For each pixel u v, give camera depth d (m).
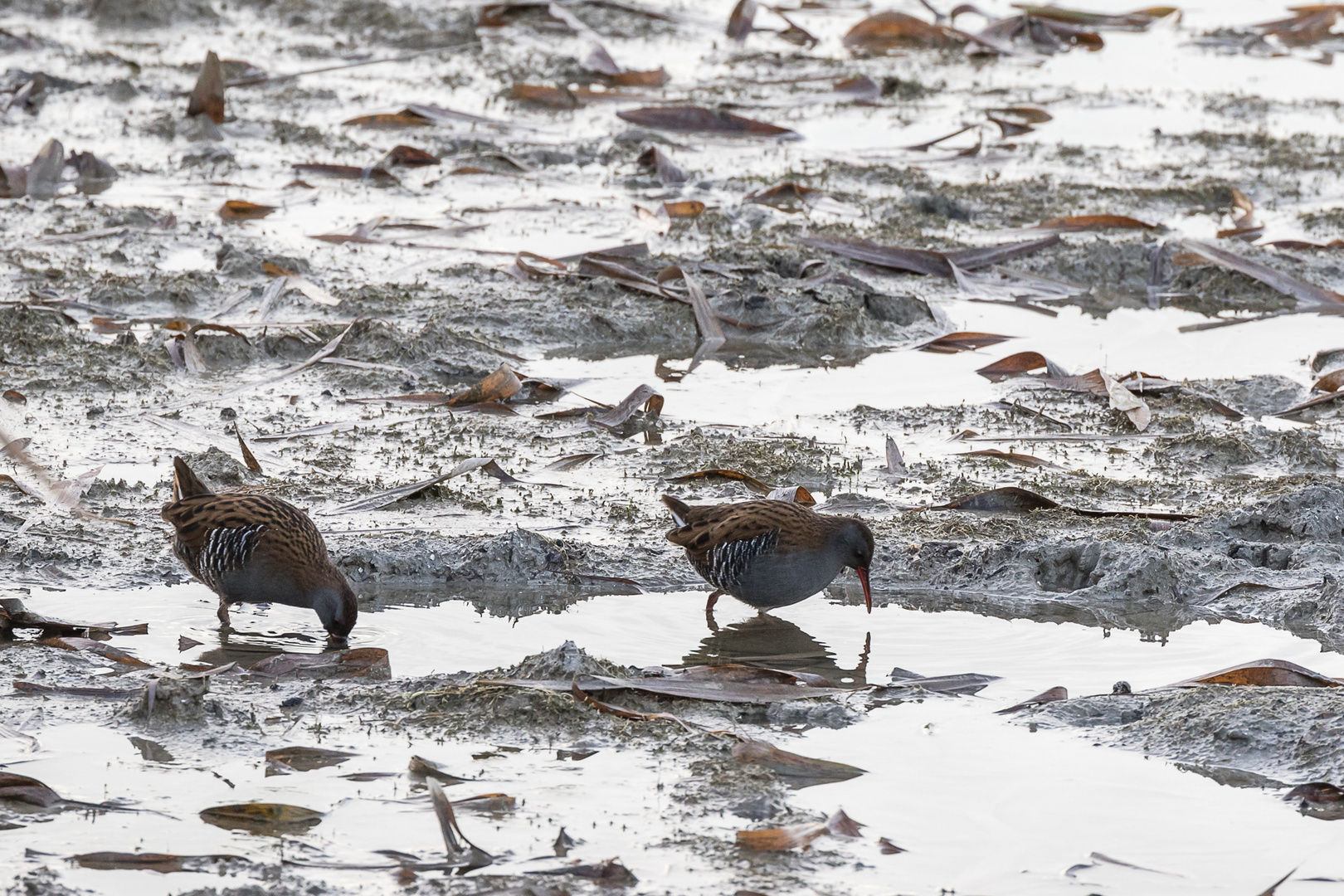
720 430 24.16
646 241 34.25
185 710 13.83
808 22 63.38
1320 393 26.30
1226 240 34.72
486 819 12.15
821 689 15.14
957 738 14.04
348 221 35.47
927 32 58.81
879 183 40.16
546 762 13.26
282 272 30.83
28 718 13.82
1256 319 31.27
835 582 18.91
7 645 15.64
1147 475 22.50
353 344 27.22
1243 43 60.03
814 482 21.88
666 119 45.25
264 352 27.17
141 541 18.84
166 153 40.66
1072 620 17.56
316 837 11.80
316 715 14.16
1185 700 14.55
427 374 26.55
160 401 24.48
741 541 17.19
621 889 11.11
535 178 39.91
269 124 43.53
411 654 15.96
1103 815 12.51
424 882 11.14
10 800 12.26
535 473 22.05
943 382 27.17
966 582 18.72
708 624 17.41
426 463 22.25
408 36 56.22
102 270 30.88
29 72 47.09
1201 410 25.53
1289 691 14.63
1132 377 26.72
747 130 44.97
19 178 36.38
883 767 13.39
